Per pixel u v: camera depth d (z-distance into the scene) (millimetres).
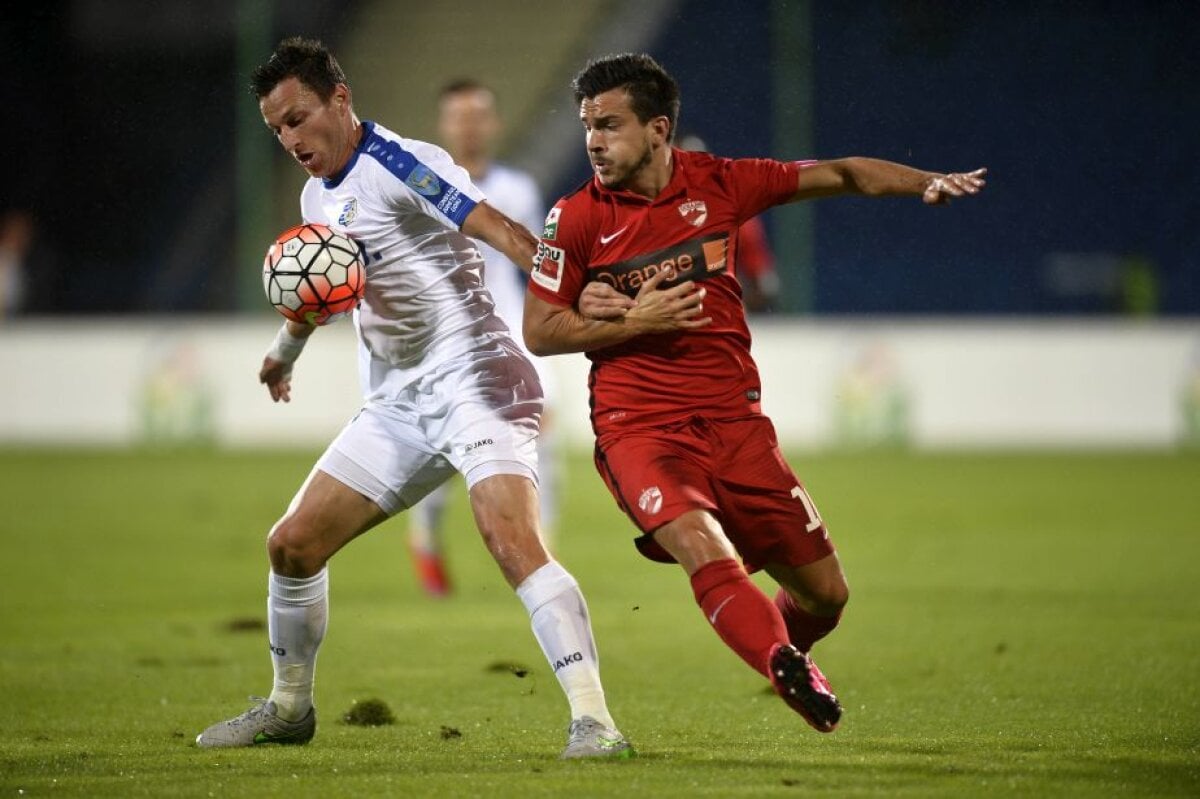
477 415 19516
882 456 78688
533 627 18891
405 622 33406
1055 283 94312
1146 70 101938
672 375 19000
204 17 101438
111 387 82812
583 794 16172
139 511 56812
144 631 31938
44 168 99812
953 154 102000
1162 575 40125
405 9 106438
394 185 19438
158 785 17078
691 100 99562
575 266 18875
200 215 99188
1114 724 21266
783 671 16453
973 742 19922
